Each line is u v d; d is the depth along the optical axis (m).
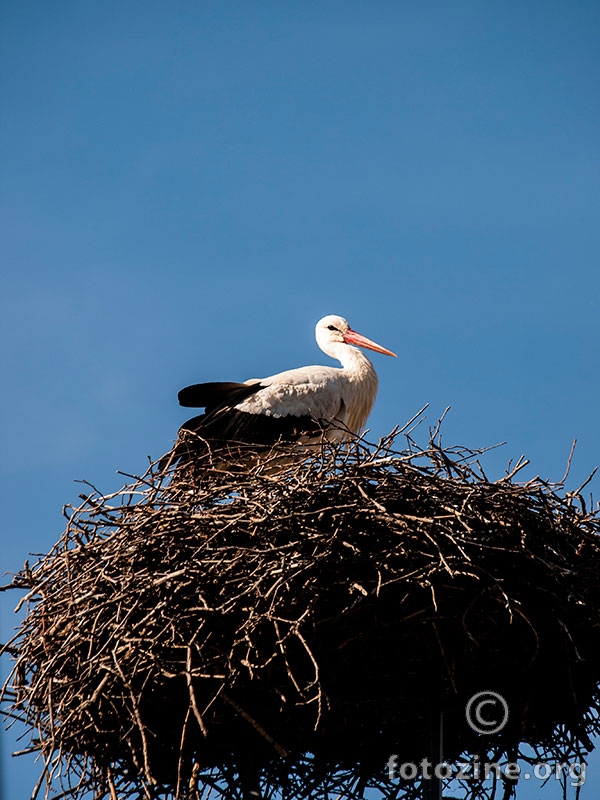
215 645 10.99
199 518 11.49
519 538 11.53
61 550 12.24
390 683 11.37
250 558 11.09
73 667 11.60
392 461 11.78
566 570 11.27
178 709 11.49
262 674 11.02
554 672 11.78
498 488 11.80
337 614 10.98
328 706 10.34
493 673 11.67
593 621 11.38
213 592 11.11
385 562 11.09
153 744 11.73
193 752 11.80
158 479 12.67
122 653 11.11
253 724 11.09
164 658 11.02
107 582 11.49
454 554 11.17
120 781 11.75
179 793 10.91
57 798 11.41
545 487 12.18
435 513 11.55
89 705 11.16
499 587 10.77
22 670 11.91
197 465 13.66
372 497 11.56
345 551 11.10
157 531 11.54
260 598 10.83
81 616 11.34
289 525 11.30
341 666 11.16
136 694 11.12
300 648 11.08
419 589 11.05
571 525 11.90
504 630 11.31
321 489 11.60
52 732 10.88
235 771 11.81
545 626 11.38
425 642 11.14
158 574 11.24
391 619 11.08
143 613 11.24
